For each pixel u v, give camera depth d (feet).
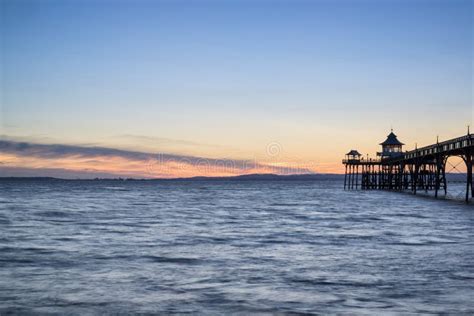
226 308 51.67
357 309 51.21
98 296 56.13
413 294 56.80
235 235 109.29
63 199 281.33
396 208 197.57
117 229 121.29
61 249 88.53
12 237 105.19
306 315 49.49
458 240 100.83
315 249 88.69
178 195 362.12
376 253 84.12
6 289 59.16
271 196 341.41
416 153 261.85
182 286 60.54
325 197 314.14
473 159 198.39
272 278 64.69
